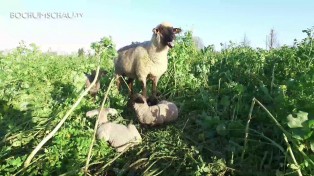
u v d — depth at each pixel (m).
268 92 2.10
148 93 2.68
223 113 1.99
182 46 2.96
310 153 1.38
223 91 2.41
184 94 2.59
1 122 2.09
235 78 2.74
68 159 1.57
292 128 1.32
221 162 1.45
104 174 1.59
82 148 1.62
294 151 1.39
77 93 2.15
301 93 1.59
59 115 1.99
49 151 1.59
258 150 1.60
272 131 1.68
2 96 2.43
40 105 2.34
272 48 3.91
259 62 2.82
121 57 2.60
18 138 1.84
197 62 3.41
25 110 2.28
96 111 1.98
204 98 2.20
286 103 1.57
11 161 1.53
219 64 3.30
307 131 1.29
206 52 3.34
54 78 3.16
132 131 1.78
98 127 1.82
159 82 2.87
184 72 2.88
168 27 2.42
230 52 3.86
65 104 2.12
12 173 1.53
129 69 2.56
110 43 1.69
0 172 1.51
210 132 1.79
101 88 2.83
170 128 1.96
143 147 1.72
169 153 1.64
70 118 1.99
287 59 2.85
